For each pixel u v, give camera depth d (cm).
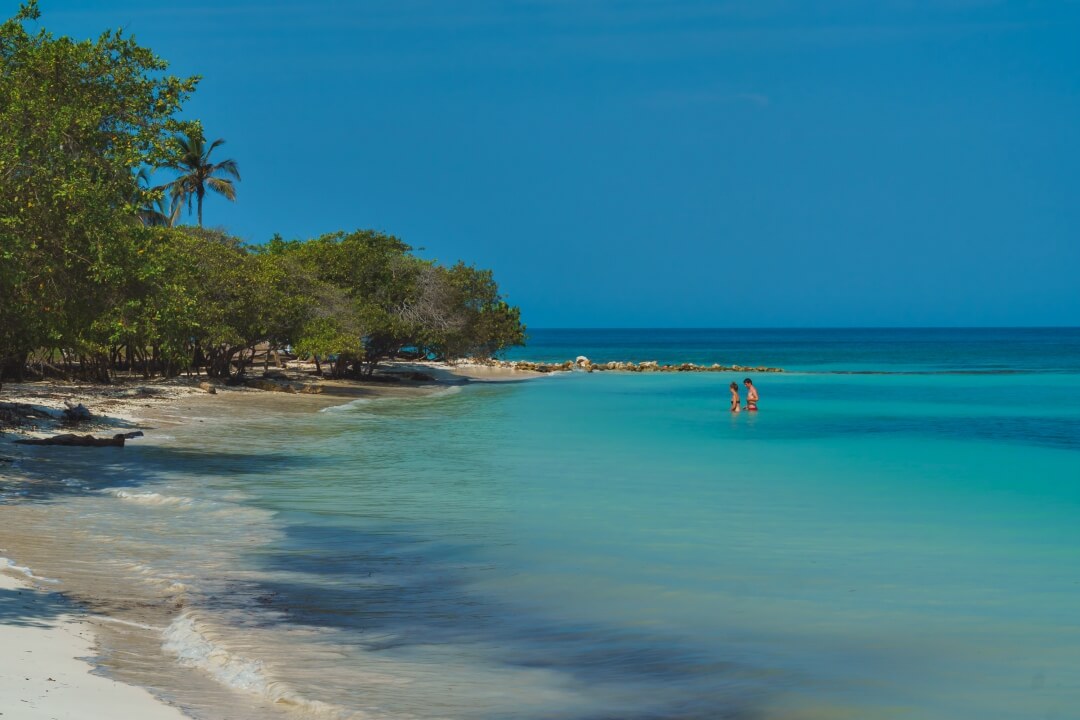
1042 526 1650
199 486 1856
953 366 10231
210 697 730
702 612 1070
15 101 1712
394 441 2800
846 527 1619
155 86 1977
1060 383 6925
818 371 8938
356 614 1024
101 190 1758
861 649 948
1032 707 801
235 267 4362
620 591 1152
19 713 618
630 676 853
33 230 1708
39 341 1995
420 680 818
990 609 1103
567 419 3716
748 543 1465
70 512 1517
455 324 6022
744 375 8012
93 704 662
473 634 966
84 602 985
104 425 2733
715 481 2148
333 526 1519
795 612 1077
